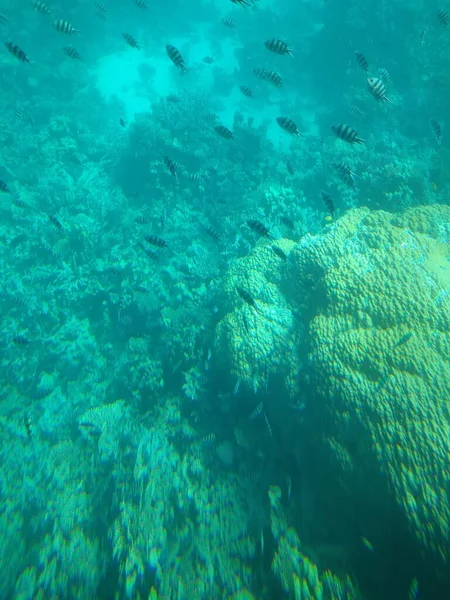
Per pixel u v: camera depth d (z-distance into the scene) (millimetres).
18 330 2684
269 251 2262
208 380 2137
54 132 4301
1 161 3855
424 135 4191
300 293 2117
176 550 1766
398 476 1439
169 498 1909
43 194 3498
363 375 1626
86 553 1864
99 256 2969
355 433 1574
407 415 1496
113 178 3906
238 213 3205
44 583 1802
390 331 1673
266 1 8008
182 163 3518
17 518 2100
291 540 1615
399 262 1802
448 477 1378
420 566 1386
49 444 2367
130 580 1668
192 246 2889
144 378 2297
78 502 2055
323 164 3396
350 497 1563
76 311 2799
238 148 3736
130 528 1811
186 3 7227
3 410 2484
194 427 2137
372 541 1515
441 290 1708
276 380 1914
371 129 4328
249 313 2025
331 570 1542
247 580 1650
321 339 1782
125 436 2188
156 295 2600
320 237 2127
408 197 2645
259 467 1914
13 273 2912
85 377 2596
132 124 3854
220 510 1844
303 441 1771
